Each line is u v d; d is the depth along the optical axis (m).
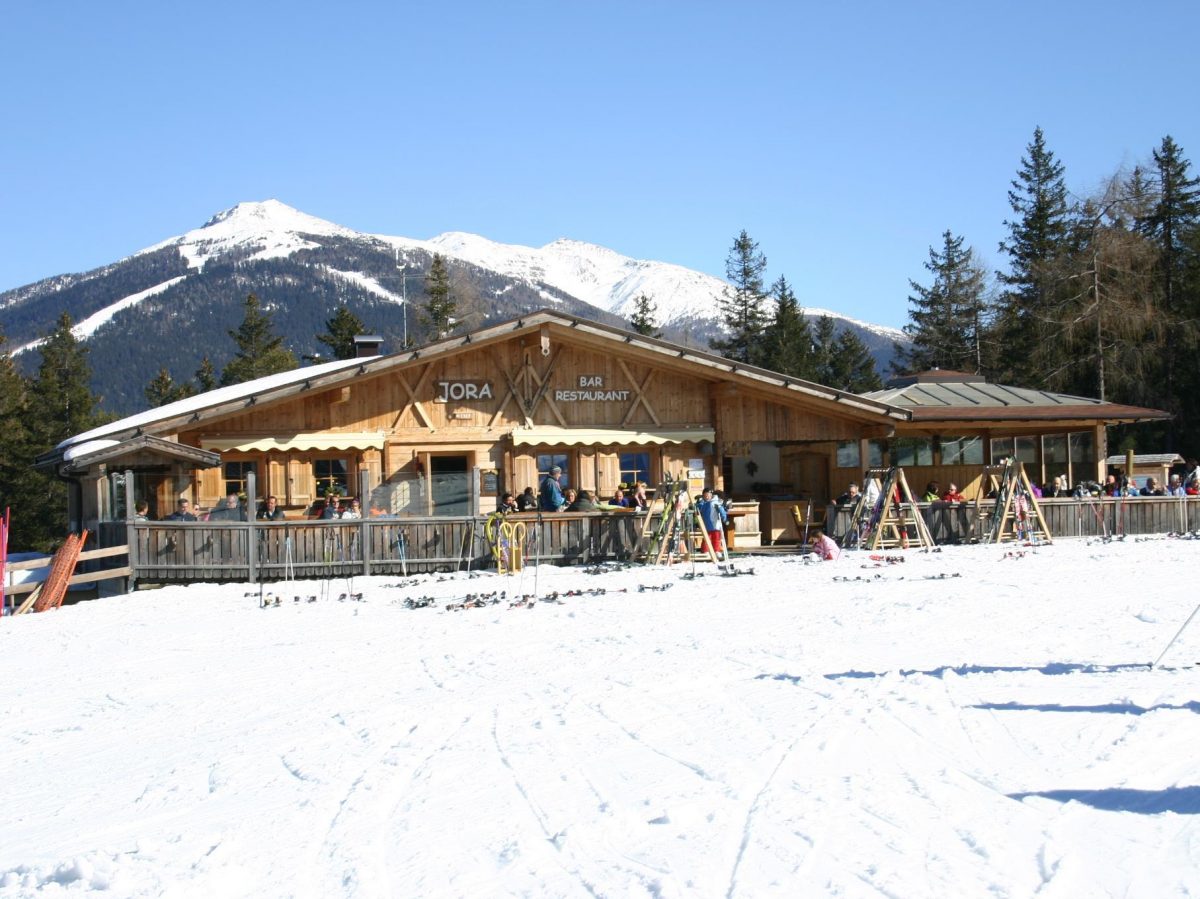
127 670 14.06
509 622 16.41
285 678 12.87
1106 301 51.75
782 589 19.22
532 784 7.85
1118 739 8.40
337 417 27.91
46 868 6.73
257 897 6.08
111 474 24.08
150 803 8.12
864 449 31.20
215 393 35.44
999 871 5.88
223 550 23.00
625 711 9.97
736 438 30.50
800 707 9.77
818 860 6.10
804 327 79.88
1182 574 19.72
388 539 23.83
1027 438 37.00
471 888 6.01
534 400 29.17
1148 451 52.22
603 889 5.86
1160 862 5.96
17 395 63.25
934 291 76.12
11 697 12.67
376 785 8.07
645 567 23.88
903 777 7.59
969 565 22.39
